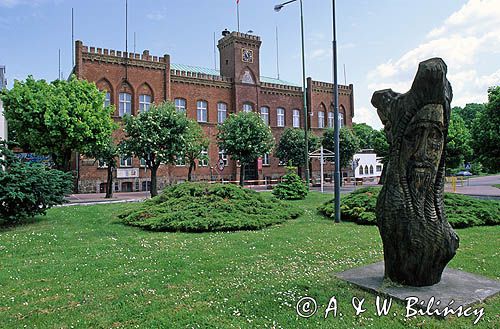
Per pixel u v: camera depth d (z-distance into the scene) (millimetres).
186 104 39562
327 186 39031
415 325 4207
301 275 6219
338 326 4238
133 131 24719
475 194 23656
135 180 34875
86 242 9625
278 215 12555
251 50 44125
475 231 10211
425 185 4988
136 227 11484
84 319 4629
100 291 5688
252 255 7785
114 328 4367
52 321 4609
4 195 11320
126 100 35375
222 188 13625
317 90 49781
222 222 10906
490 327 4125
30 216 12602
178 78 39000
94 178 32875
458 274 5727
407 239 4992
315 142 40219
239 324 4340
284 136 41469
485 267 6527
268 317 4520
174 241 9391
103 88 34125
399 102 5164
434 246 4949
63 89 26516
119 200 23906
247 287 5660
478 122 25469
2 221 12633
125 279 6270
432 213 4996
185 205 12430
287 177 20312
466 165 70438
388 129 5398
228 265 6996
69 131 24375
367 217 11852
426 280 5133
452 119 52062
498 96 23672
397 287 5148
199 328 4277
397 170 5133
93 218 13562
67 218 13516
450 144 48750
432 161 4957
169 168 37156
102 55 33969
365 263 7020
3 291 5793
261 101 44938
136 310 4867
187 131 25969
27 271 6902
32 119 24516
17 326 4484
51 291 5734
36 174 12258
